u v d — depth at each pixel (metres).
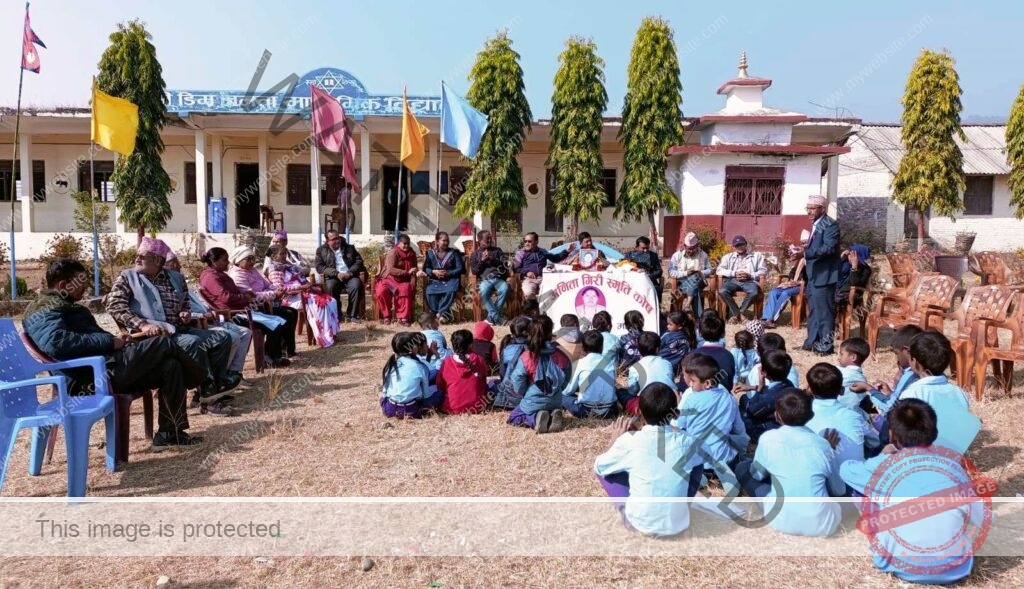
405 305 10.44
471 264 10.96
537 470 4.89
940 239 21.70
